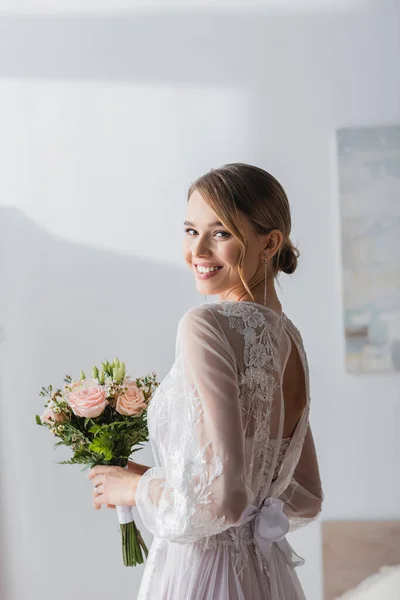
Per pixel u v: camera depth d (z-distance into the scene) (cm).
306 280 288
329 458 285
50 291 291
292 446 150
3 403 291
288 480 151
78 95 293
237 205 136
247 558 137
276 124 288
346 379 286
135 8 291
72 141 293
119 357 289
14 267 292
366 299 283
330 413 286
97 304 290
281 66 289
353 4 288
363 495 284
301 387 155
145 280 289
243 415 131
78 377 289
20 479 290
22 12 294
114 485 151
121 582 287
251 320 133
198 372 125
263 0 289
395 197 283
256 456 134
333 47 288
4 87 294
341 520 284
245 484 128
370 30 287
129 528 167
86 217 292
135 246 290
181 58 290
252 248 138
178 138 290
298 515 168
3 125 294
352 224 284
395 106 286
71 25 293
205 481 122
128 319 289
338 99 288
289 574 148
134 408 157
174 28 291
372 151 284
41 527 289
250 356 131
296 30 289
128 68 291
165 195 290
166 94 291
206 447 123
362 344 283
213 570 134
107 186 292
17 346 291
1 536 289
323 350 286
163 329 288
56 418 163
